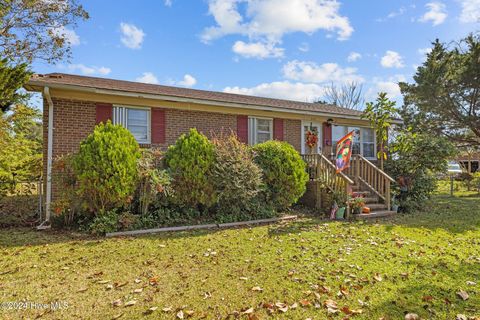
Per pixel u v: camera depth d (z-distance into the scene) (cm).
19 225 724
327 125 1298
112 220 645
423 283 379
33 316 295
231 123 1077
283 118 1188
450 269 429
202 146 765
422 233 661
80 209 688
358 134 1380
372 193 998
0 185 884
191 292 350
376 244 562
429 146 1028
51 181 730
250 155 834
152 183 687
